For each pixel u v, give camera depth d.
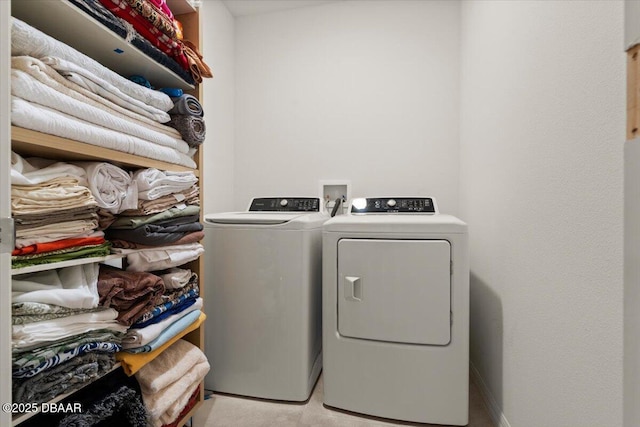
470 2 1.78
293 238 1.48
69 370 0.79
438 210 1.89
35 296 0.72
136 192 1.00
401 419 1.35
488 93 1.49
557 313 0.90
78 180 0.84
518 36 1.16
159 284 1.04
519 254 1.15
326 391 1.46
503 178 1.30
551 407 0.93
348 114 2.20
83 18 0.83
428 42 2.08
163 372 1.08
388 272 1.35
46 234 0.75
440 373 1.31
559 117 0.89
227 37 2.24
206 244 1.58
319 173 2.25
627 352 0.61
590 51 0.76
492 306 1.42
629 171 0.61
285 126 2.29
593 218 0.75
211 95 2.04
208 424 1.34
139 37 0.99
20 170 0.72
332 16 2.20
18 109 0.65
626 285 0.62
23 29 0.68
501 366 1.31
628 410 0.61
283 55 2.29
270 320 1.51
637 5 0.59
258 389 1.53
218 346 1.57
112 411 0.90
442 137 2.07
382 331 1.36
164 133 1.15
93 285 0.86
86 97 0.83
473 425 1.35
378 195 2.17
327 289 1.44
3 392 0.63
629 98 0.61
